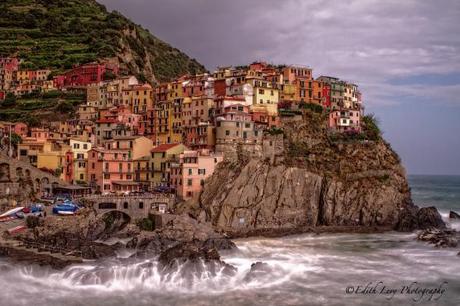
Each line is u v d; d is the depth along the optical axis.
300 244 134.50
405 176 182.38
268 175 157.12
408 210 165.75
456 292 90.81
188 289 91.19
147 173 170.62
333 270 104.75
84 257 105.62
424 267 108.06
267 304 83.88
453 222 181.62
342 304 84.19
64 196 152.88
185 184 155.75
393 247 131.00
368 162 175.38
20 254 104.06
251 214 150.25
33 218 126.06
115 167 168.62
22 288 89.88
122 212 143.50
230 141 167.00
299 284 94.56
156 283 93.44
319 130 186.88
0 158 154.00
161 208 148.38
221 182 156.00
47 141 172.62
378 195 162.88
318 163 171.75
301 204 158.00
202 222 143.00
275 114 190.00
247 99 190.75
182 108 190.25
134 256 109.81
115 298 86.00
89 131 195.62
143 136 182.38
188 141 180.12
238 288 91.94
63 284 92.44
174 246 107.06
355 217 159.88
